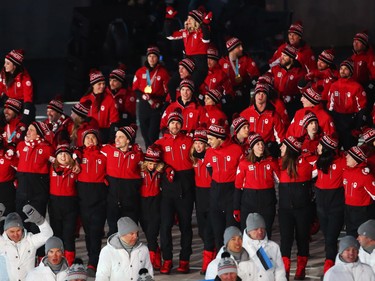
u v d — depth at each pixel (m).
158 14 76.25
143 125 52.62
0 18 85.19
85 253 43.78
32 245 35.28
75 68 72.50
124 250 33.25
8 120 46.50
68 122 45.66
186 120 45.94
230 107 50.59
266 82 45.84
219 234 40.53
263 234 33.00
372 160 40.28
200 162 41.16
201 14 49.69
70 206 40.88
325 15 89.69
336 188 39.44
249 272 32.41
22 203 41.59
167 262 41.38
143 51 73.56
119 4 78.75
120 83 49.06
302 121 44.19
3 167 41.94
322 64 50.09
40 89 76.00
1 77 50.06
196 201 41.62
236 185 39.56
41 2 85.94
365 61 52.31
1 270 35.12
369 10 89.44
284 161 39.12
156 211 41.31
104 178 41.09
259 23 75.56
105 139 47.72
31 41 86.12
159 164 40.78
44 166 41.50
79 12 73.00
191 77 49.56
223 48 72.81
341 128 48.62
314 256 42.59
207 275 32.06
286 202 39.38
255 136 38.97
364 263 32.22
